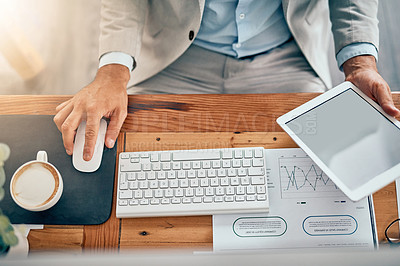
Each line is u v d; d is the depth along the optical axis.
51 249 0.93
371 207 0.94
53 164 1.01
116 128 1.04
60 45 1.87
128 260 0.58
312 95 1.09
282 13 1.46
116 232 0.95
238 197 0.95
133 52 1.29
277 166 0.99
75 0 1.92
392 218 0.93
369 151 0.90
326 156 0.91
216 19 1.44
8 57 1.83
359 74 1.11
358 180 0.87
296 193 0.96
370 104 0.99
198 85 1.57
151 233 0.94
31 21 1.90
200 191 0.96
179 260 0.59
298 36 1.42
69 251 0.93
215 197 0.95
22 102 1.10
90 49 1.86
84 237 0.94
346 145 0.92
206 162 0.99
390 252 0.58
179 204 0.95
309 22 1.42
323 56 1.53
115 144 1.04
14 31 1.88
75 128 1.02
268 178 0.98
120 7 1.31
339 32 1.29
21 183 0.95
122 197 0.96
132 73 1.54
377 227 0.93
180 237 0.93
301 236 0.92
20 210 0.95
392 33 1.82
